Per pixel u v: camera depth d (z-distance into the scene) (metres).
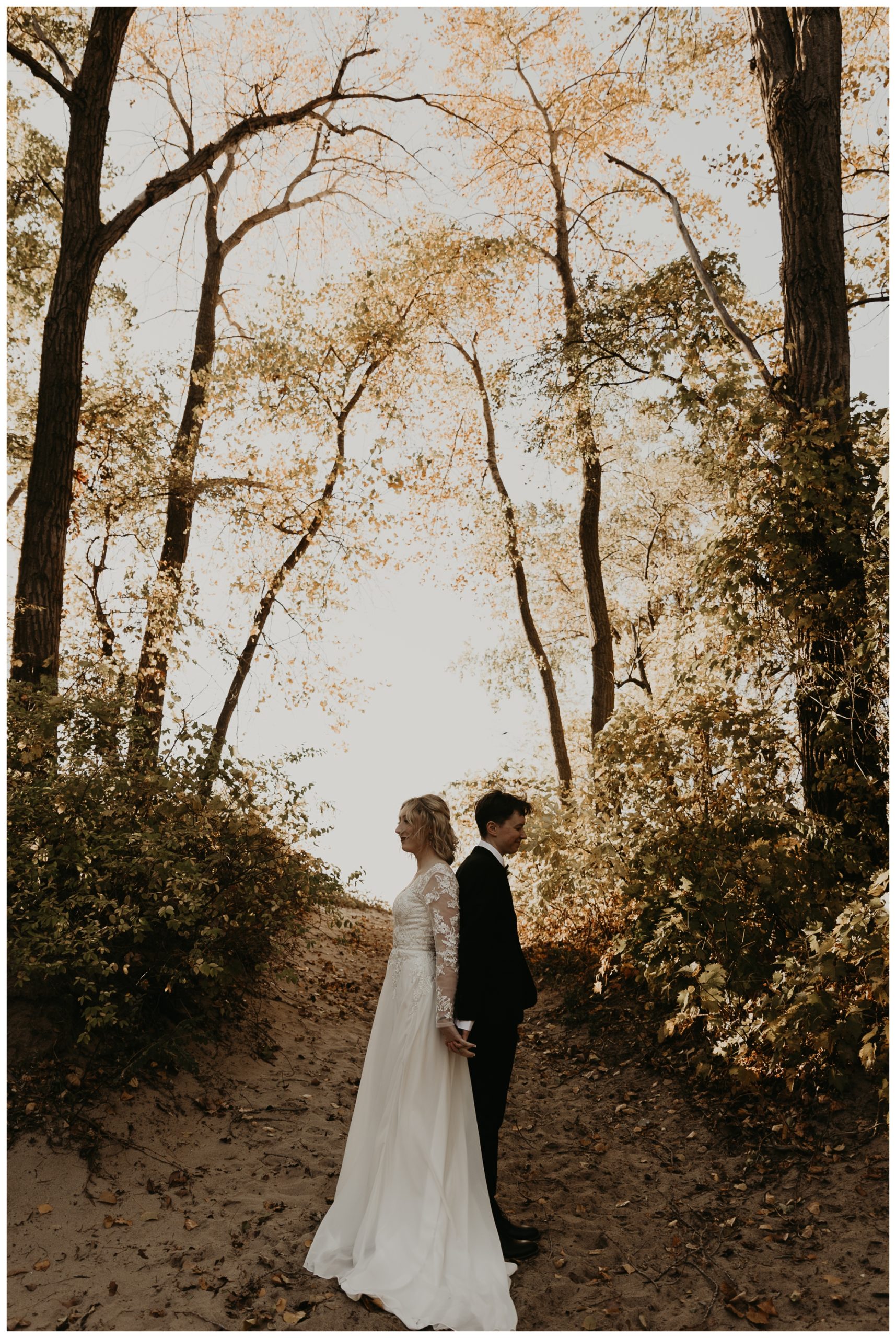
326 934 9.40
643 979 6.21
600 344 10.58
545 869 7.36
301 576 12.41
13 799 4.95
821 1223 3.57
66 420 7.93
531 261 13.92
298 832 6.11
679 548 17.50
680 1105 4.86
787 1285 3.24
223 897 5.68
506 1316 3.07
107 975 4.72
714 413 6.72
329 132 13.56
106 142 8.48
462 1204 3.32
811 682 6.05
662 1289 3.32
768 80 7.16
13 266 12.11
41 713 5.36
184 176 9.20
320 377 12.16
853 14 9.22
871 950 3.94
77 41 11.41
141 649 11.03
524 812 4.02
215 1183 4.07
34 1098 4.21
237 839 5.79
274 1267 3.39
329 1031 6.39
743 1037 4.65
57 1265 3.34
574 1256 3.58
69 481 7.95
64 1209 3.67
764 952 5.11
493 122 14.01
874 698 5.77
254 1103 4.92
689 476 16.20
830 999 4.12
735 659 6.20
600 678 12.05
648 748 6.28
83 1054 4.60
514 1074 5.82
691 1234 3.68
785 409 6.42
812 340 6.75
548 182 14.38
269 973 6.80
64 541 7.87
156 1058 4.82
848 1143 4.02
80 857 4.80
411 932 3.69
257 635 12.41
